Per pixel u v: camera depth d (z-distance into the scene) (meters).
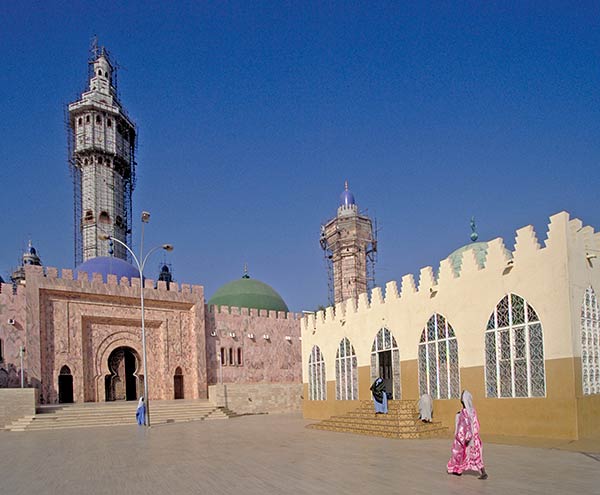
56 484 11.90
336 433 22.80
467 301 21.00
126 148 64.50
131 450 17.75
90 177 59.94
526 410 18.31
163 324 45.53
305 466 13.26
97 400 40.94
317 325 31.83
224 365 49.00
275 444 18.52
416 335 23.52
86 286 41.03
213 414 36.31
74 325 40.31
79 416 31.08
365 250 66.56
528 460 13.51
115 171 62.06
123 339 43.28
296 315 55.09
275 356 52.50
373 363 26.30
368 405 25.14
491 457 14.09
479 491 9.93
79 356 40.19
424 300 23.20
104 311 42.16
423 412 21.45
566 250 17.64
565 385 17.23
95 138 60.59
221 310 49.84
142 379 44.00
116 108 62.81
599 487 10.16
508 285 19.41
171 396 45.00
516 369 18.88
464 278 21.23
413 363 23.59
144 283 44.75
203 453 16.30
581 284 18.05
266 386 43.16
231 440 20.28
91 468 14.03
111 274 43.16
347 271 65.25
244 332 50.88
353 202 68.25
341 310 29.66
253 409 41.88
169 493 10.45
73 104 61.53
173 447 18.25
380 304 26.11
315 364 31.88
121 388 43.25
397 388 24.56
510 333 19.19
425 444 17.81
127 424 30.95
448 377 21.64
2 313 36.59
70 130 61.66
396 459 14.25
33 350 37.47
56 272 39.59
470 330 20.75
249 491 10.37
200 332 47.34
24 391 30.44
